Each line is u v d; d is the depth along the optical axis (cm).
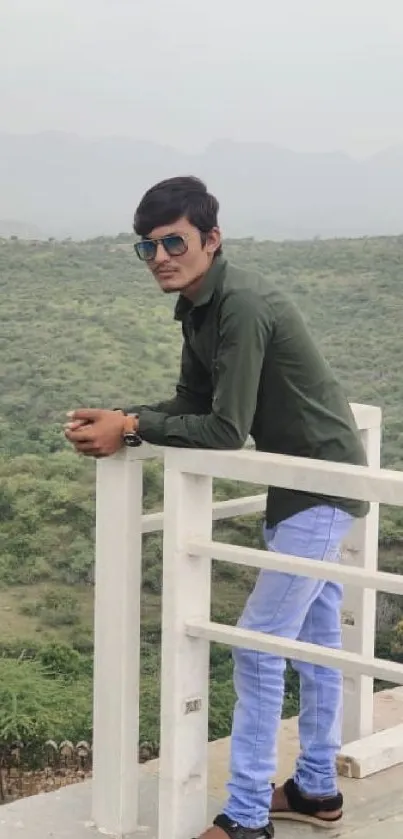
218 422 205
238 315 203
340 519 220
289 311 209
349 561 274
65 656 1511
